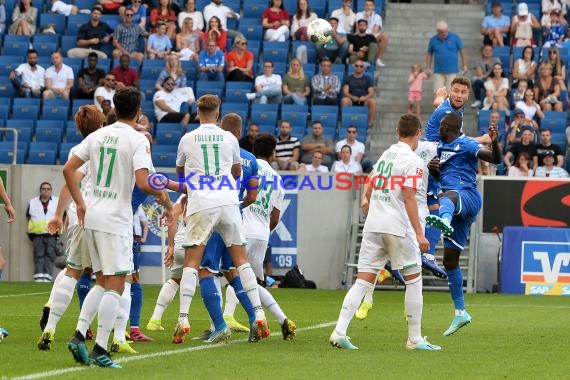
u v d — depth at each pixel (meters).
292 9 79.38
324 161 64.12
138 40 75.31
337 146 65.12
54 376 20.56
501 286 57.09
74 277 25.30
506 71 73.12
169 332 31.50
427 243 25.81
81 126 27.02
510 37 75.38
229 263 28.97
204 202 27.06
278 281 60.16
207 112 27.52
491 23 75.38
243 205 29.86
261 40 76.56
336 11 76.12
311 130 67.06
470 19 78.88
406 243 26.36
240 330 31.91
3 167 61.94
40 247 61.12
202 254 27.66
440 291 58.03
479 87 70.06
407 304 26.73
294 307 43.47
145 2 78.81
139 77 73.12
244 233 30.73
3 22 78.81
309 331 32.12
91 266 24.05
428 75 71.88
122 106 22.91
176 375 21.11
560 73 70.19
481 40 77.69
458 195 30.75
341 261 60.62
